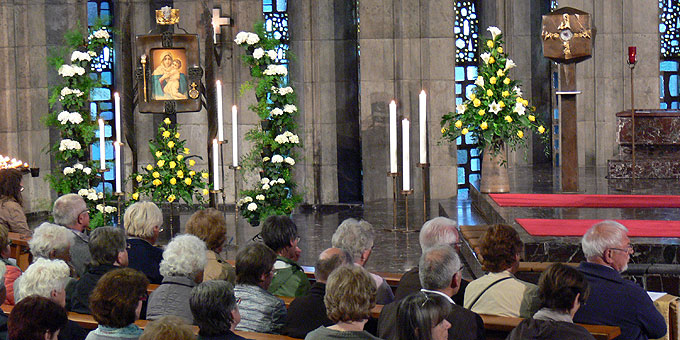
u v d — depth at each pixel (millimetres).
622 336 6172
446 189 16438
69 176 13945
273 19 17844
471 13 18078
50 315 4926
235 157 12805
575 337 5164
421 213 15125
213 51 14375
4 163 14625
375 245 12352
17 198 10656
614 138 17047
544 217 10906
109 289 5270
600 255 6426
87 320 6152
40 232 7484
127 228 7832
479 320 5543
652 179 13914
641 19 16812
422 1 16391
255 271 6191
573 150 12758
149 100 14938
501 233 6301
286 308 6512
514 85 12867
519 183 14188
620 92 16969
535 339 5195
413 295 4941
